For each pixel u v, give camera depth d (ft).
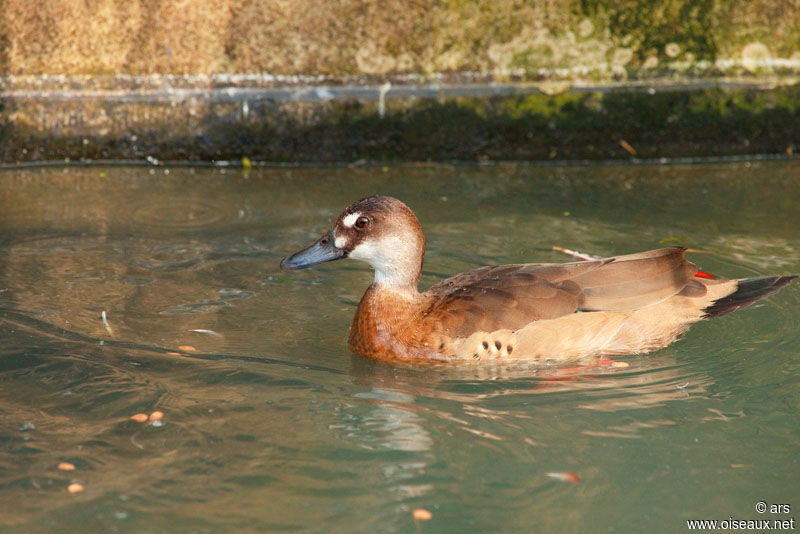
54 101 36.99
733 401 20.53
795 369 21.89
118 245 29.30
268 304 25.72
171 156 38.32
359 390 21.08
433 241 29.94
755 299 23.11
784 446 18.69
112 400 20.12
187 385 20.95
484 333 22.18
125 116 37.60
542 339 22.17
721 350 23.11
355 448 18.49
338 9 37.06
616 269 23.06
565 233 30.71
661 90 38.63
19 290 25.68
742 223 31.63
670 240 30.01
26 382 20.76
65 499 16.52
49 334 23.18
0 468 17.40
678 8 37.88
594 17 37.78
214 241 29.91
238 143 38.32
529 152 39.04
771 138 39.17
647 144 39.06
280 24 37.09
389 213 23.13
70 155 37.88
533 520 16.26
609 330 22.59
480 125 38.73
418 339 22.62
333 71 37.83
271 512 16.31
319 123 38.24
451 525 16.06
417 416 19.88
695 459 18.22
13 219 31.30
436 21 37.47
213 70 37.50
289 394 20.74
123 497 16.63
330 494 16.92
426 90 38.24
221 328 24.07
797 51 38.73
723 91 38.78
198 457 18.02
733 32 38.32
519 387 21.36
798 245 29.45
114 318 24.31
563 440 18.92
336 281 27.63
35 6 35.86
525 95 38.42
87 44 36.65
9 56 36.24
